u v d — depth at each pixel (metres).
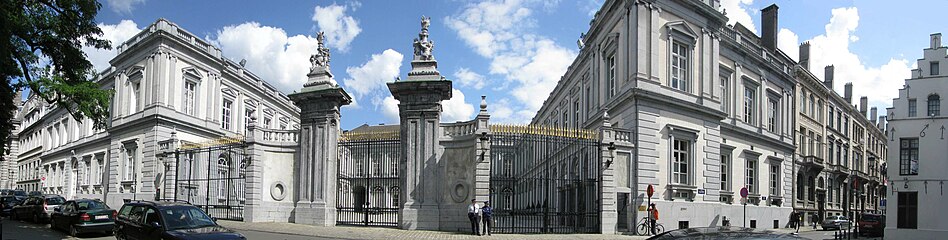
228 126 47.34
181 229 12.72
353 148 26.48
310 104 26.23
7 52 15.39
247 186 25.95
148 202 14.21
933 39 25.22
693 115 30.56
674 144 29.83
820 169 48.22
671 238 6.95
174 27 40.81
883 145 73.69
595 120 33.75
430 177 24.25
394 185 26.47
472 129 24.22
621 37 30.39
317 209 25.23
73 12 17.47
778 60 41.38
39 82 17.34
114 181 42.50
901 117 25.36
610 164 24.77
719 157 31.95
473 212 22.09
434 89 24.62
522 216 25.02
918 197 24.45
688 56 31.00
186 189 31.67
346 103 27.36
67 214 21.16
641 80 28.38
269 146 26.45
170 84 40.00
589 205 25.16
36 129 66.75
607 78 33.41
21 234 20.59
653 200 27.64
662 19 29.86
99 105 18.78
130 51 42.00
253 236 20.34
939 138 24.36
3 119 20.03
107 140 45.16
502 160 24.92
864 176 60.91
